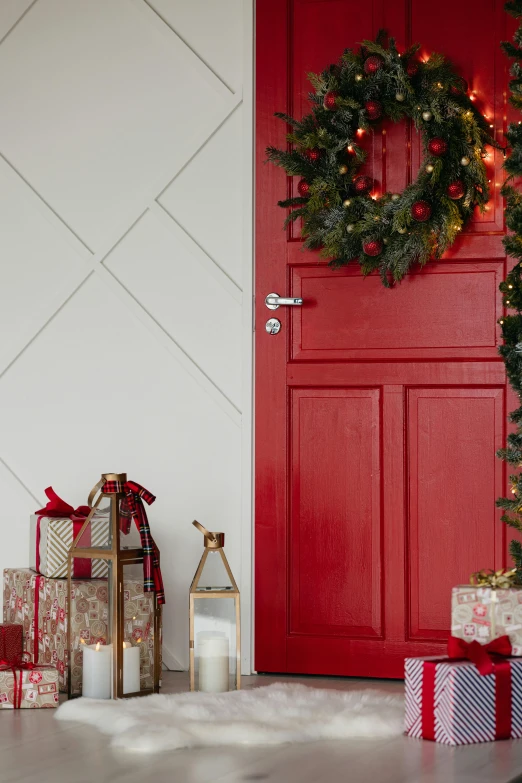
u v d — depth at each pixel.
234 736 2.38
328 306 3.40
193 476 3.52
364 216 3.26
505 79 3.28
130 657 2.92
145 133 3.63
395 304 3.34
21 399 3.71
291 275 3.44
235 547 3.46
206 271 3.54
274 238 3.45
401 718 2.56
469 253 3.27
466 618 2.58
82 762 2.23
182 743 2.34
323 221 3.31
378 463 3.33
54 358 3.69
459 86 3.22
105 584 2.97
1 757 2.28
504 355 2.87
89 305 3.66
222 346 3.52
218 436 3.50
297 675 3.36
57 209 3.71
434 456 3.29
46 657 3.12
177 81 3.61
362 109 3.27
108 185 3.66
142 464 3.57
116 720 2.53
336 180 3.29
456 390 3.29
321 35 3.44
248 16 3.51
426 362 3.30
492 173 3.28
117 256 3.64
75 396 3.66
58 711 2.68
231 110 3.54
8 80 3.78
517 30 2.94
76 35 3.72
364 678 3.30
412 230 3.22
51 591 3.09
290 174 3.33
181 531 3.51
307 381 3.40
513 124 2.88
